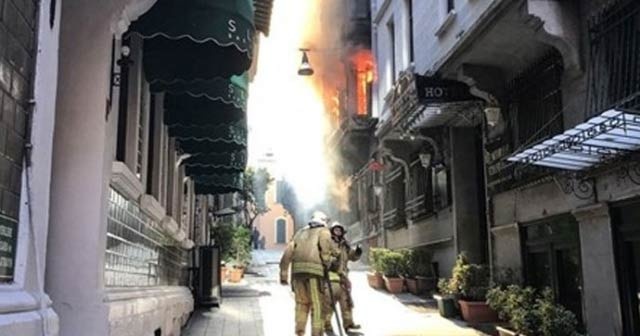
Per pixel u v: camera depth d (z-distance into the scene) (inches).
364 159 980.6
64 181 186.9
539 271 410.9
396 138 672.4
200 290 537.3
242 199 1198.3
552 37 340.8
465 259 468.8
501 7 364.2
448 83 468.1
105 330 184.7
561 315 307.6
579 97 343.0
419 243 688.4
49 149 132.6
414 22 616.7
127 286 253.3
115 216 227.5
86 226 185.9
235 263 946.7
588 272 339.0
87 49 193.6
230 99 293.7
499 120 447.5
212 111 335.9
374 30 828.6
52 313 124.7
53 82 136.0
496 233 463.8
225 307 545.0
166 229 368.5
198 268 543.5
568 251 370.6
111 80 213.9
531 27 350.3
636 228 302.4
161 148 330.6
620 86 301.7
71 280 182.9
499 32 383.9
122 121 259.1
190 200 559.5
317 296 341.7
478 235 559.5
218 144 412.2
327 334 402.9
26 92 122.0
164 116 336.5
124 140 259.0
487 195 482.6
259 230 2411.4
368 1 936.9
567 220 368.5
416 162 684.1
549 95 382.6
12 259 115.0
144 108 290.8
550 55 383.6
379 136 712.4
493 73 439.8
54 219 184.5
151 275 319.9
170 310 347.3
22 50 119.6
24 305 111.3
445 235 599.5
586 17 336.2
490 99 441.4
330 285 357.7
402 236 761.6
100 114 191.8
